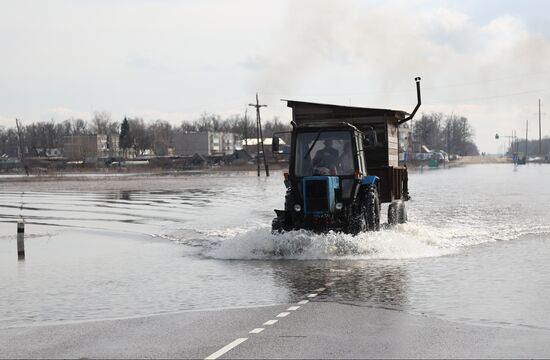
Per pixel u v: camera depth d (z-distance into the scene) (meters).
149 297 12.82
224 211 34.28
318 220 17.92
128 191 56.91
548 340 9.11
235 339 9.44
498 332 9.59
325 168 18.47
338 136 18.72
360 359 8.26
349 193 18.41
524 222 26.16
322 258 17.22
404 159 25.03
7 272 16.31
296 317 10.79
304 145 18.77
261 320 10.65
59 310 11.80
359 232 18.17
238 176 93.12
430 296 12.22
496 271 14.91
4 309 11.94
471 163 197.38
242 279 14.50
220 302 12.17
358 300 12.01
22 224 19.55
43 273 16.09
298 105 22.48
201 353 8.70
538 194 44.56
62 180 88.62
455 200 39.38
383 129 21.88
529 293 12.41
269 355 8.52
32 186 71.12
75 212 36.06
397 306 11.45
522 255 17.41
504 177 79.44
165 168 138.50
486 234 22.08
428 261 16.45
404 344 8.97
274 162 144.38
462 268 15.34
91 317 11.18
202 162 155.50
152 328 10.27
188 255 18.88
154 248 20.81
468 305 11.41
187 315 11.15
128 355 8.70
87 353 8.86
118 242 22.69
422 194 45.78
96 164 149.88
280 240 17.77
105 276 15.51
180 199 44.59
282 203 39.75
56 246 21.78
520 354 8.42
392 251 17.59
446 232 22.67
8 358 8.68
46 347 9.23
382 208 34.44
